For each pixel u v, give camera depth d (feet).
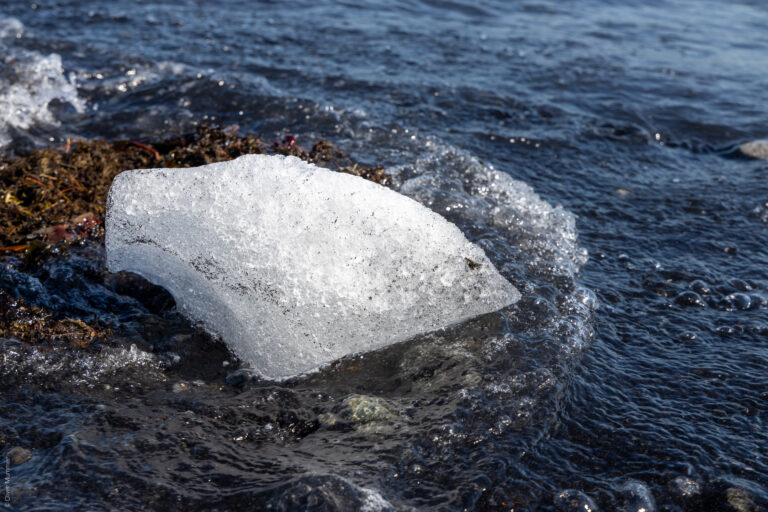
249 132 14.74
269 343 8.40
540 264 10.75
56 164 12.27
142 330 9.02
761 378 8.55
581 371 8.57
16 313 9.09
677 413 7.98
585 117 16.70
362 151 13.93
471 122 15.94
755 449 7.47
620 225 12.25
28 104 15.58
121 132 14.82
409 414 7.79
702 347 9.19
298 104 15.84
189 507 6.48
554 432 7.62
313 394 8.16
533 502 6.75
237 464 7.04
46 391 7.90
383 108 16.15
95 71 17.46
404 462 7.10
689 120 16.98
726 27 25.34
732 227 12.28
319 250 8.24
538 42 22.07
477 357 8.68
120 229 9.07
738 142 16.03
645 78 19.53
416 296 8.75
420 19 23.47
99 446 7.13
